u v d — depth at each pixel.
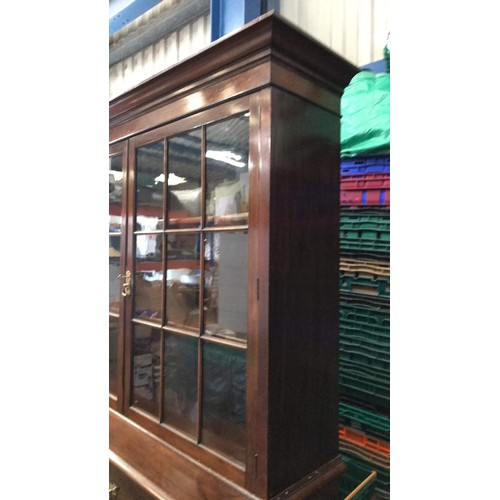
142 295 1.21
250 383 0.88
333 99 1.03
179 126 1.05
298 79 0.91
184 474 1.00
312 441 0.97
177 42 2.32
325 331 1.02
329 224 1.03
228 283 0.95
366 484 1.13
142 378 1.21
